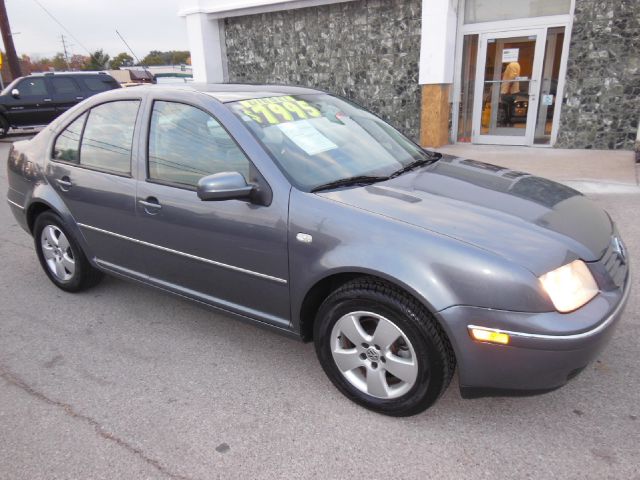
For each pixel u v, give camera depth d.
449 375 2.41
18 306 4.05
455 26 9.71
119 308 3.96
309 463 2.33
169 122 3.21
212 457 2.39
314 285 2.63
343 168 2.97
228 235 2.88
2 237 5.86
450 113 10.38
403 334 2.40
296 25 11.86
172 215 3.11
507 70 9.70
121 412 2.73
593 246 2.47
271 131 2.96
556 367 2.21
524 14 9.23
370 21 10.82
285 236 2.66
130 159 3.38
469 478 2.21
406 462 2.32
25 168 4.17
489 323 2.20
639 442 2.38
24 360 3.27
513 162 8.27
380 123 3.79
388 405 2.57
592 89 8.91
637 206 5.74
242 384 2.95
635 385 2.78
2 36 21.73
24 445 2.51
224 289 3.07
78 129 3.80
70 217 3.84
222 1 12.31
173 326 3.66
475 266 2.21
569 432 2.46
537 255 2.25
